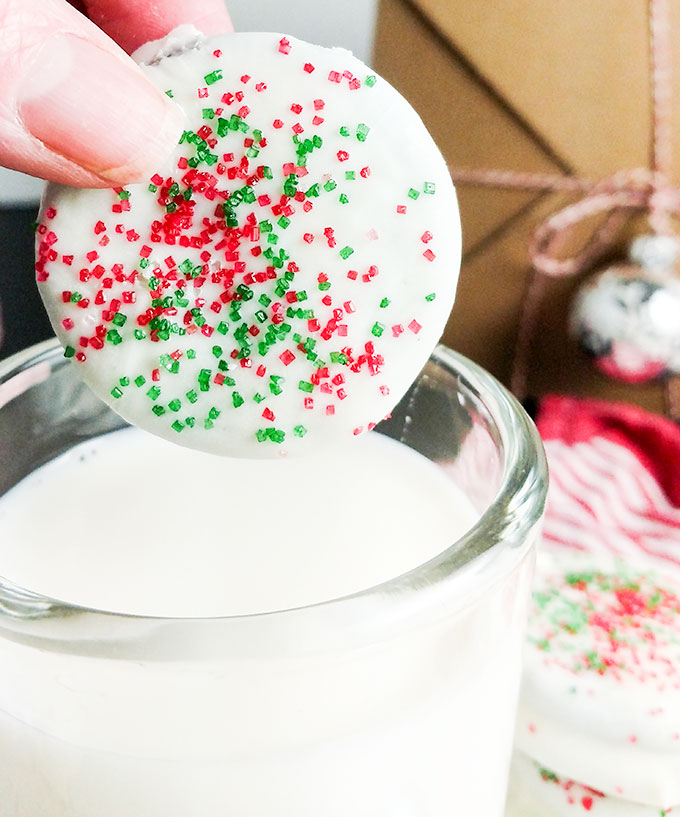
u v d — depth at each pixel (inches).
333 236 6.6
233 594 6.9
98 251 6.6
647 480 12.8
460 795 6.4
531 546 6.3
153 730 5.8
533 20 12.2
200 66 6.7
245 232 6.6
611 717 8.9
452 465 7.7
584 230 13.5
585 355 13.2
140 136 6.5
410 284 6.6
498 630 6.3
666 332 12.1
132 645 5.6
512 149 13.2
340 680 5.8
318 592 6.9
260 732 5.8
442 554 6.0
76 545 7.4
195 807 5.9
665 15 12.1
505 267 14.0
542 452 6.7
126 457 8.2
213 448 6.8
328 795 5.9
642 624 9.8
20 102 6.4
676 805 9.0
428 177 6.6
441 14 12.4
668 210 13.2
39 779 6.0
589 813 9.1
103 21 9.3
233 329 6.6
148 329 6.6
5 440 7.7
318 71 6.6
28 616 5.7
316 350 6.6
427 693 6.0
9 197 16.1
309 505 7.6
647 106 12.6
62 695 5.8
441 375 7.6
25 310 14.2
